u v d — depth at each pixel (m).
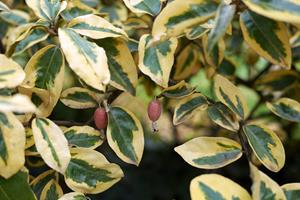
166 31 0.47
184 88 0.55
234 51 0.76
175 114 0.55
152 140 1.16
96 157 0.53
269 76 0.73
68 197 0.52
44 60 0.52
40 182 0.56
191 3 0.47
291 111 0.57
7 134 0.47
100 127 0.55
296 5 0.43
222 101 0.54
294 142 0.93
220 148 0.53
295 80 0.72
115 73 0.54
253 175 0.51
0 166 0.47
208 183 0.49
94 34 0.51
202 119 0.96
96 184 0.53
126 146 0.54
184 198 1.05
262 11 0.42
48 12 0.53
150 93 0.78
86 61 0.49
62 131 0.53
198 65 0.77
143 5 0.54
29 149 0.53
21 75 0.46
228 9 0.44
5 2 0.78
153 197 1.06
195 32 0.55
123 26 0.65
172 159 1.12
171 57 0.53
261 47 0.52
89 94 0.56
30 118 0.52
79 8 0.58
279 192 0.49
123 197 1.06
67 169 0.52
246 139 0.55
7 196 0.49
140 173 1.09
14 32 0.65
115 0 0.75
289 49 0.52
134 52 0.61
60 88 0.52
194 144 0.52
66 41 0.49
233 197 0.49
